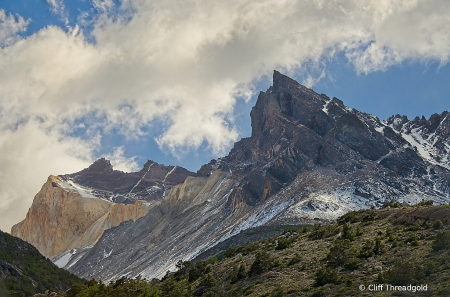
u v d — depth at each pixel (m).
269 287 75.25
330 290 65.25
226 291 82.19
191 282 103.25
